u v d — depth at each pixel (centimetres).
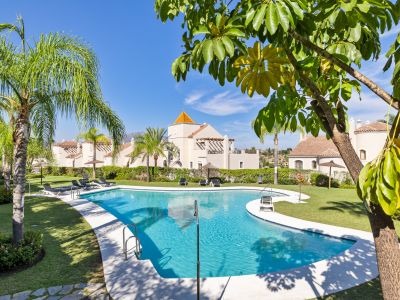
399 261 214
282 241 1356
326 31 307
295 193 2592
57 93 848
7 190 2109
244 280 805
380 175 165
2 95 895
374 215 220
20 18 855
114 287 752
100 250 1027
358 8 202
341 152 262
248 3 208
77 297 697
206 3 255
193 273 1028
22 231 916
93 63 885
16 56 821
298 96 291
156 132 3925
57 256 971
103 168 4297
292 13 192
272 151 9269
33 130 1023
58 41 826
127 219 1870
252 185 3350
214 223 1733
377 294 714
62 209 1809
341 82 338
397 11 231
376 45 275
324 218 1579
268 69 234
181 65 237
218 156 4441
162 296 714
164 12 265
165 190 3006
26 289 731
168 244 1356
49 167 4922
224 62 232
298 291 738
